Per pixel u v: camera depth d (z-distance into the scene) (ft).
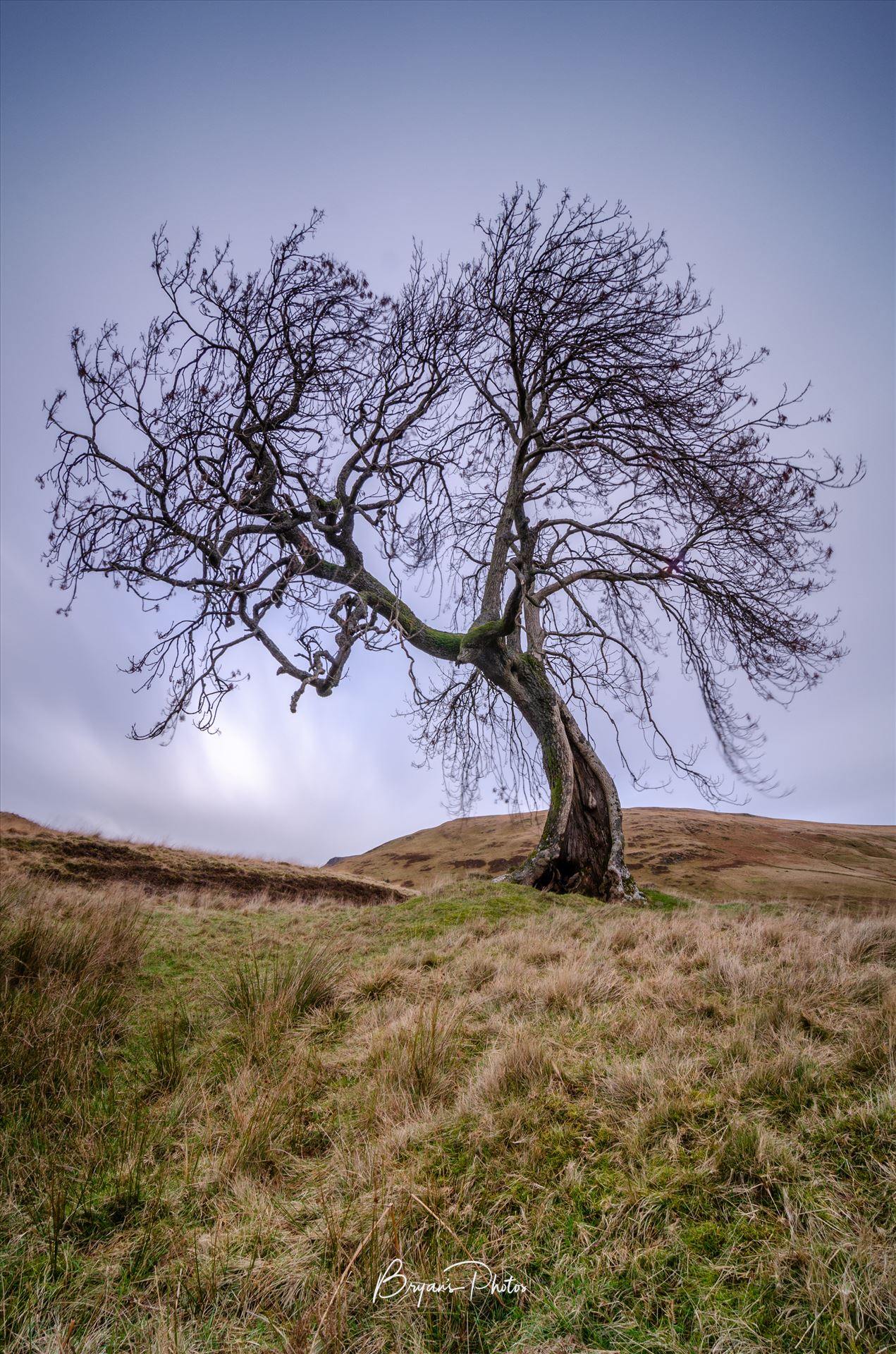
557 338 43.39
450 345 43.86
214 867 67.97
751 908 37.24
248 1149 10.37
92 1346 6.96
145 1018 16.98
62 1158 10.59
